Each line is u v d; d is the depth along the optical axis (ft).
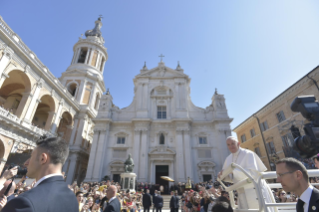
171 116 98.43
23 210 4.67
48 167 6.73
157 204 42.93
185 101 100.73
